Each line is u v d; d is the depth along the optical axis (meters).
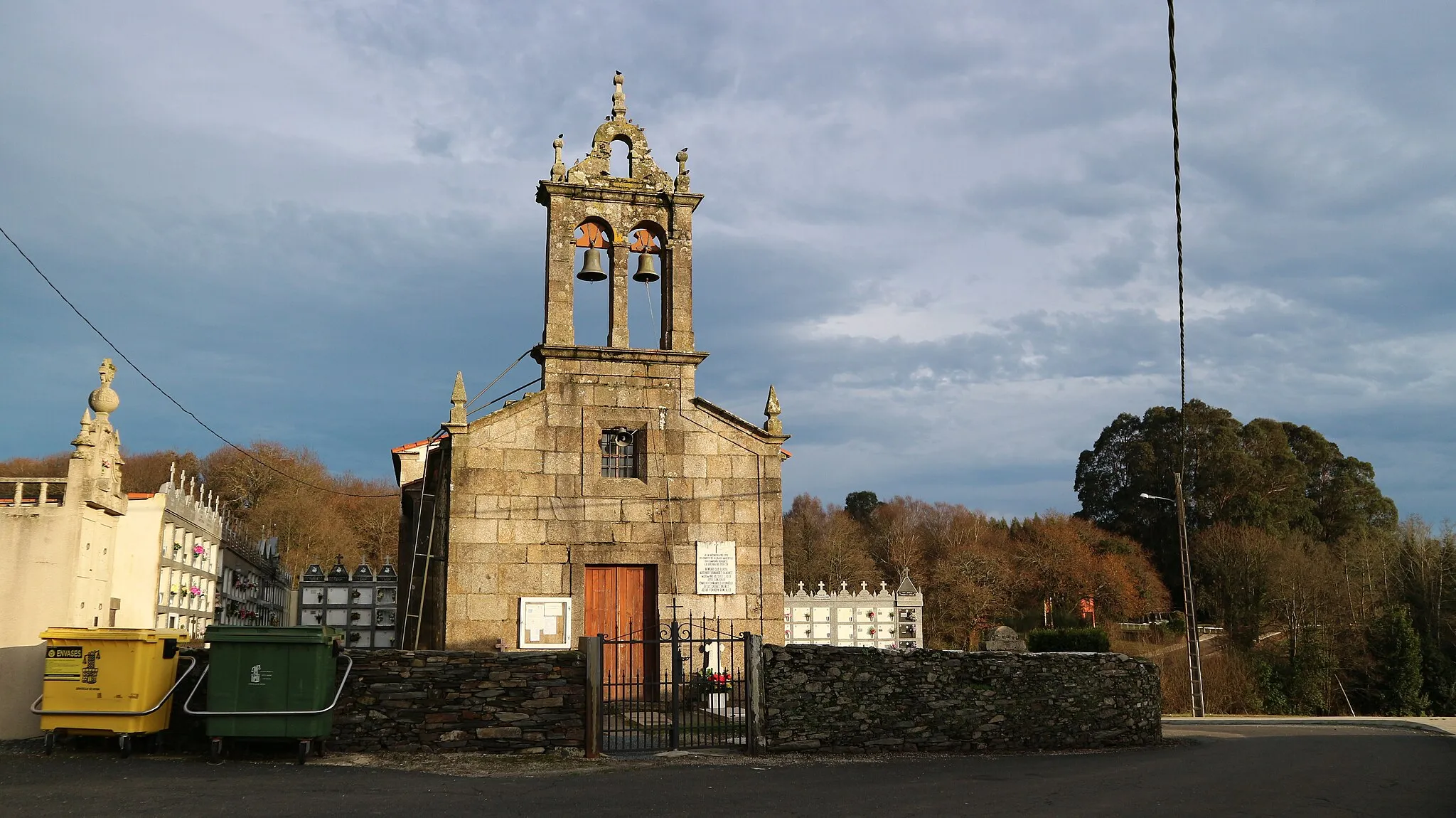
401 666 15.56
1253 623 65.25
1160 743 19.55
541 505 22.58
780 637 23.30
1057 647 38.38
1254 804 12.33
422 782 12.91
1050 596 85.00
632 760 15.37
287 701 14.18
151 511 31.56
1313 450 95.06
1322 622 60.91
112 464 19.83
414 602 24.25
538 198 24.38
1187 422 92.69
